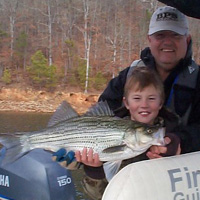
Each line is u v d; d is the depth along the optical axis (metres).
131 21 41.16
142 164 2.32
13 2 43.25
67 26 42.47
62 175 3.73
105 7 42.81
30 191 3.64
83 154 2.67
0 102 34.09
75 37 41.97
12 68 38.31
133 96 2.90
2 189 3.72
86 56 39.03
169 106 3.37
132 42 40.12
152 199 2.21
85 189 3.20
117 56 39.34
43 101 34.28
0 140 2.78
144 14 40.72
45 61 35.75
